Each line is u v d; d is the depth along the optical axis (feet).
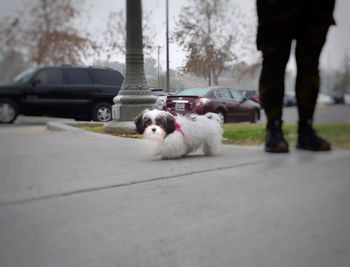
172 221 4.42
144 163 7.47
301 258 3.61
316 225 3.95
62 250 3.74
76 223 4.20
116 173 6.12
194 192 5.36
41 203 4.39
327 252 3.68
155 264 3.60
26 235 3.90
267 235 3.94
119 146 7.27
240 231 4.05
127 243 3.96
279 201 4.31
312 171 4.49
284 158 5.01
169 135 9.43
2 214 4.06
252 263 3.55
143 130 9.45
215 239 3.98
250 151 5.87
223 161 6.61
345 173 4.39
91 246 3.82
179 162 8.38
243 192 4.75
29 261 3.55
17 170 4.18
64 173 4.95
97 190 5.26
